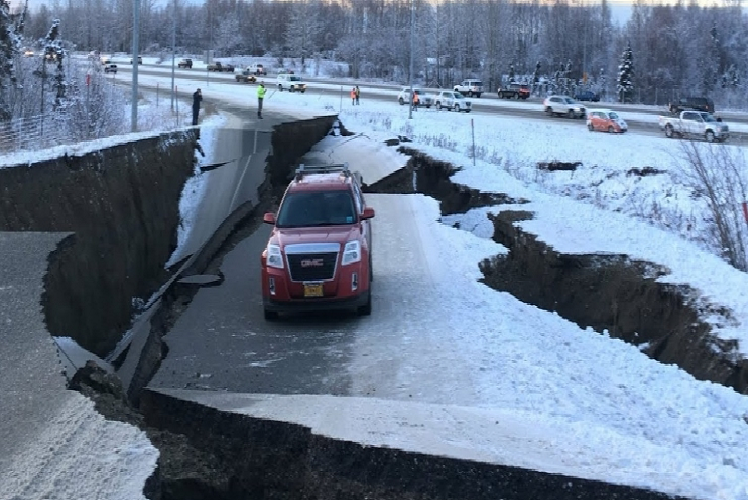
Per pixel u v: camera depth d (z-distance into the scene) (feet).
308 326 37.78
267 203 75.10
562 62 373.61
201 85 232.53
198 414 26.03
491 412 24.89
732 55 338.54
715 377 35.14
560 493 18.28
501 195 74.59
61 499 15.72
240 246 58.44
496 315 39.45
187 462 23.75
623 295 46.14
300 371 31.12
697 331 38.81
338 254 37.37
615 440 21.65
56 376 22.25
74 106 91.61
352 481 20.83
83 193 41.47
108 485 16.31
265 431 23.86
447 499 19.39
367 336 35.63
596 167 99.14
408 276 47.88
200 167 76.38
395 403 26.00
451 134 128.47
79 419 19.62
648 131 142.51
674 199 81.05
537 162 104.32
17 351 23.75
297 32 458.09
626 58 290.76
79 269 35.42
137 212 49.52
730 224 59.57
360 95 229.25
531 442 21.29
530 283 52.80
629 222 61.21
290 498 22.82
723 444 25.41
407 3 431.84
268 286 37.70
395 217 67.51
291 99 189.57
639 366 34.12
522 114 178.70
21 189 36.22
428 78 361.92
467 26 362.33
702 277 44.14
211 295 44.60
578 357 34.30
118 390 25.20
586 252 50.42
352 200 41.01
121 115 107.34
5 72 97.09
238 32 503.61
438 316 38.70
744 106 276.00
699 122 125.08
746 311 38.37
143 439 18.65
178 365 32.19
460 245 57.21
